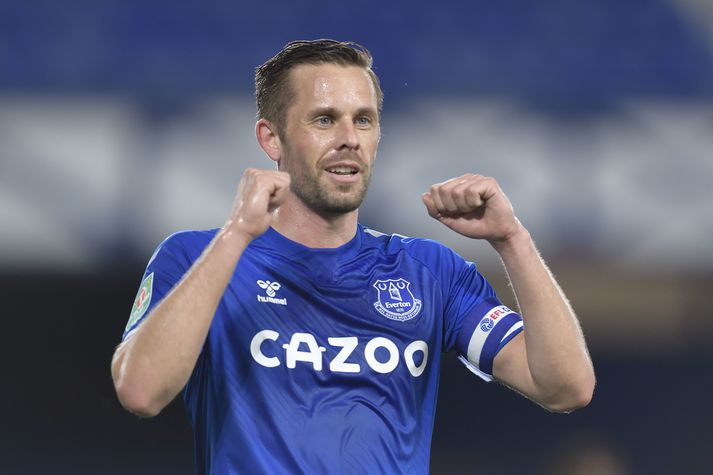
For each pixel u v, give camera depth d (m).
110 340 33.34
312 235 9.88
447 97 37.28
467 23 38.00
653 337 34.44
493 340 10.02
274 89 9.92
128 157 35.72
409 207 35.75
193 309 8.63
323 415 9.23
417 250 10.40
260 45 37.47
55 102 36.09
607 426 29.72
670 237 35.97
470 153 36.75
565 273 35.69
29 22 36.62
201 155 35.91
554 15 38.19
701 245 35.84
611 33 37.97
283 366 9.34
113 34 36.88
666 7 38.34
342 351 9.49
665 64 38.03
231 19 37.56
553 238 36.00
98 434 28.64
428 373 9.90
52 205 34.97
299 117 9.62
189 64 36.81
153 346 8.59
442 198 9.34
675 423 30.28
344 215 9.92
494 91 37.41
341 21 38.00
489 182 9.27
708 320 34.72
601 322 34.66
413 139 36.88
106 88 36.38
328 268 9.80
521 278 9.43
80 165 35.41
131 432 28.28
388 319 9.76
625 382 32.66
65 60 36.41
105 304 33.91
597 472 28.39
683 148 36.97
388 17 38.12
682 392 32.28
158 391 8.62
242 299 9.59
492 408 29.39
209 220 35.25
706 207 36.28
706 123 37.16
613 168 36.84
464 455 28.78
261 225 8.83
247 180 8.98
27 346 32.78
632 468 28.45
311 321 9.58
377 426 9.34
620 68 37.72
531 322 9.46
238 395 9.29
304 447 9.12
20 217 34.81
